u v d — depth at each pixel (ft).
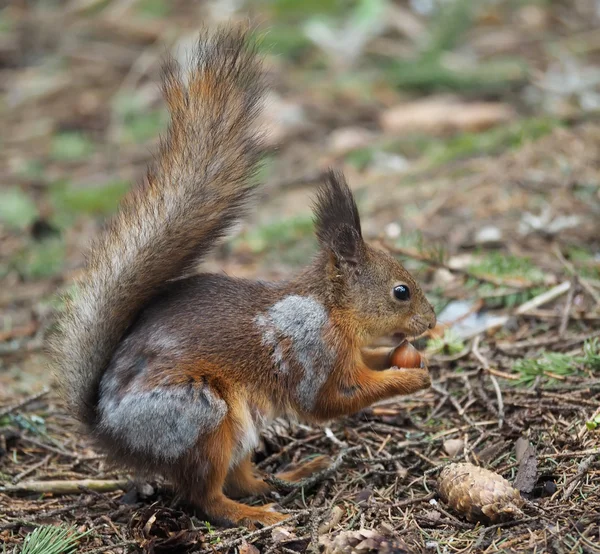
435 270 43.01
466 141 59.47
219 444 28.68
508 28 79.92
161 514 29.32
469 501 27.14
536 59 73.41
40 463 33.99
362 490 30.04
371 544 25.26
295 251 50.62
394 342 34.86
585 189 49.24
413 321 32.65
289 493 31.22
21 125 71.15
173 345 29.17
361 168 61.52
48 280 51.01
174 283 31.40
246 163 30.66
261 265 50.03
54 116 71.92
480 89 70.33
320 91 72.49
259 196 33.06
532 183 51.52
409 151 62.59
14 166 65.10
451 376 35.70
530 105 65.98
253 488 31.48
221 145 30.25
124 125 70.59
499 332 38.88
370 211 53.57
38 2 86.89
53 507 31.09
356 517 28.43
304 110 70.23
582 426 30.78
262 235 52.85
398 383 31.30
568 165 51.96
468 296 41.78
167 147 30.68
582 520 25.63
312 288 31.71
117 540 28.76
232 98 30.27
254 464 33.65
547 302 39.75
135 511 30.32
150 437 28.32
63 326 30.35
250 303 30.71
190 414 28.32
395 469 31.35
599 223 45.73
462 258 44.60
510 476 29.35
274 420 32.22
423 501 28.86
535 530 25.90
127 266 29.86
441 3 80.33
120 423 28.53
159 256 30.14
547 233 45.44
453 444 31.65
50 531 28.19
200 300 30.40
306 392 30.76
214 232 30.81
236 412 29.48
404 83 72.08
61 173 64.69
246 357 29.91
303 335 30.68
